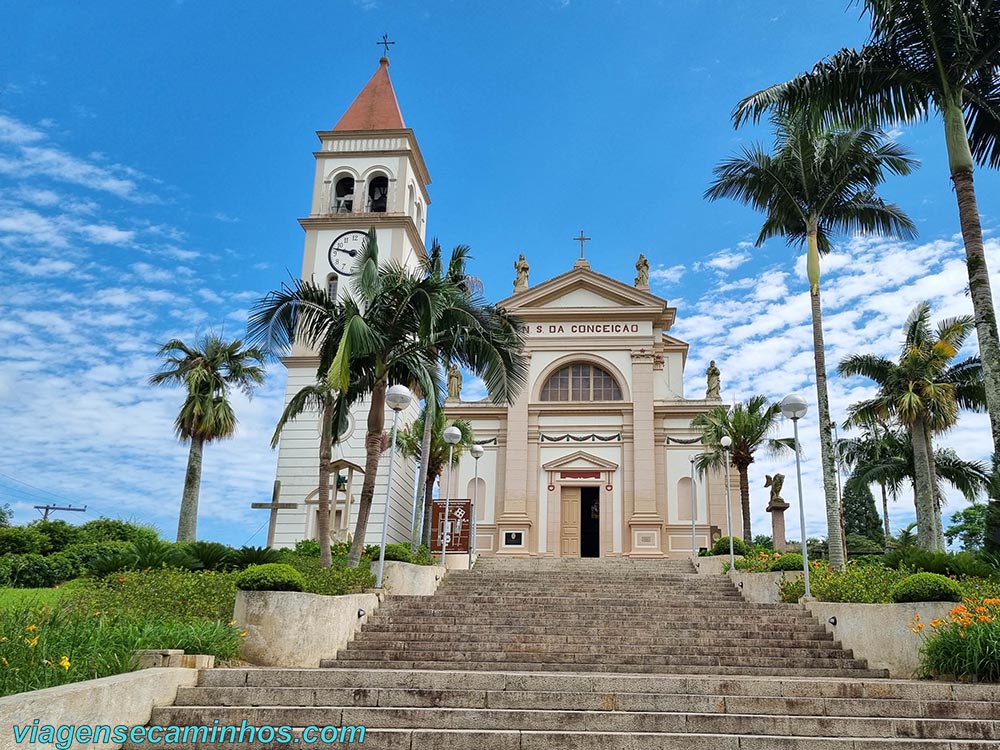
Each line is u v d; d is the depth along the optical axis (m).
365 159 38.12
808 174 23.17
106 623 9.98
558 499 34.12
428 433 25.34
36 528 24.86
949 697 9.30
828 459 21.25
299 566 18.45
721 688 9.39
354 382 19.11
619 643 13.93
